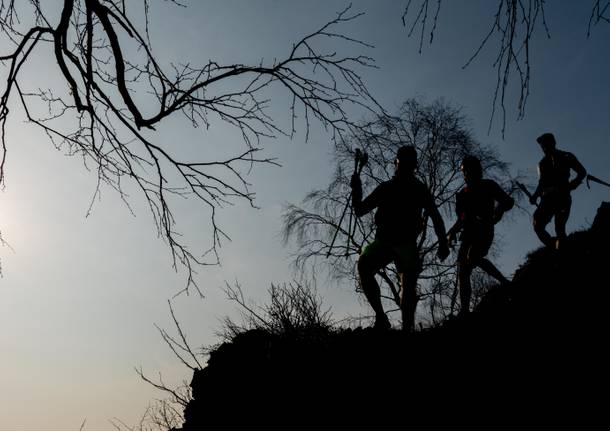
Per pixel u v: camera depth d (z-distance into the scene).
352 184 4.93
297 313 5.63
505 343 4.57
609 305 4.59
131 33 3.78
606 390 3.69
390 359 4.76
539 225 7.88
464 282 6.09
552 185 7.80
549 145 7.94
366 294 4.82
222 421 5.41
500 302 5.61
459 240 6.32
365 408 4.46
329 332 5.53
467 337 4.85
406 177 4.89
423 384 4.43
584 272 5.44
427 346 4.85
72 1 3.60
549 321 4.72
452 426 3.93
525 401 3.87
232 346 6.02
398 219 4.79
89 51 3.76
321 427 4.55
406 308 4.79
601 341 4.18
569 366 4.04
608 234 6.33
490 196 6.22
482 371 4.34
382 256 4.77
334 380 4.80
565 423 3.54
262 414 5.02
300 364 5.08
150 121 3.75
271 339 5.52
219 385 5.75
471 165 6.36
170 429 6.25
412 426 4.10
